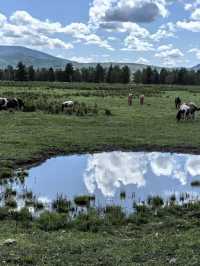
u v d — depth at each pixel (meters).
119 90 96.94
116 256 11.27
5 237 12.99
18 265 10.58
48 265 10.61
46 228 14.21
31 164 25.70
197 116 47.66
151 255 11.34
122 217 15.49
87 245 12.16
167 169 25.45
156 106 56.38
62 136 33.38
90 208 17.00
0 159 25.39
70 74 189.25
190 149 31.11
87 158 28.08
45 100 54.88
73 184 21.45
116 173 24.20
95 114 45.72
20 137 32.12
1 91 78.00
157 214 16.17
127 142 32.41
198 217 15.78
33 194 19.31
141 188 20.95
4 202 17.88
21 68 179.00
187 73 197.50
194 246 11.96
